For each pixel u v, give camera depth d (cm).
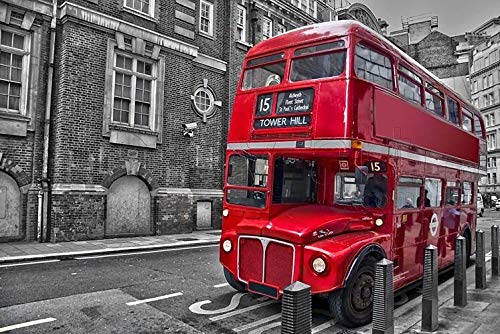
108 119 1285
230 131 691
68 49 1205
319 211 619
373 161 612
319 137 561
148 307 608
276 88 633
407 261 683
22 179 1158
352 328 549
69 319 547
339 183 656
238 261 621
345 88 554
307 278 534
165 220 1428
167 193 1439
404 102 684
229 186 674
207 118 1656
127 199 1345
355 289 554
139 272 841
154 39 1418
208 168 1648
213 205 1638
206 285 745
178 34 1543
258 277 594
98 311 583
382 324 449
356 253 540
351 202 638
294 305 349
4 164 1123
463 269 638
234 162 675
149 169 1395
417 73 760
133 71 1379
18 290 680
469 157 1022
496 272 851
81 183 1220
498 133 5494
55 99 1222
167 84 1474
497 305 635
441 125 847
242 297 670
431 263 533
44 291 678
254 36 1858
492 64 5600
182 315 576
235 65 1773
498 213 3600
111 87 1301
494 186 5484
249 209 632
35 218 1173
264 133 630
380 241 597
